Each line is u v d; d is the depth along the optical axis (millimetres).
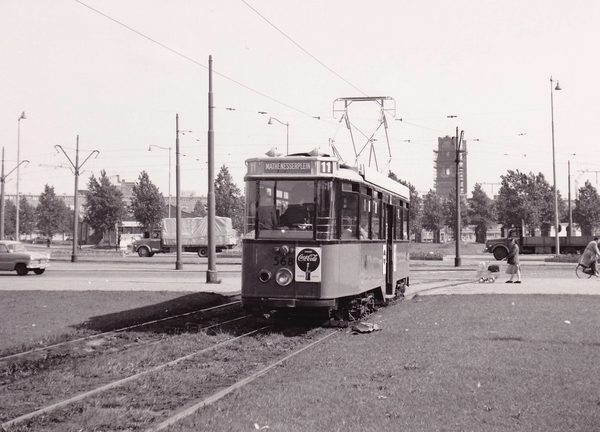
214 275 26156
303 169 13703
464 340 11523
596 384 7984
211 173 26344
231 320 15844
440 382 8109
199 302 19172
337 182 13750
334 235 13695
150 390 8227
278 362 9914
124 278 29484
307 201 13625
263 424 6379
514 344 11039
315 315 13906
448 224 82625
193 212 101125
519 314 15422
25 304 18625
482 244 75562
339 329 13969
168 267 39406
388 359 9781
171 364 10023
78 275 32250
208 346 11875
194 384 8570
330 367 9289
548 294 20891
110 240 82250
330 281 13547
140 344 12398
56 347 11828
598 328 13039
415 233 92562
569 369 8875
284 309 14047
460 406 7000
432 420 6469
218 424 6391
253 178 13844
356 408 6938
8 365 10211
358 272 14773
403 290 21172
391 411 6812
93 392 8016
